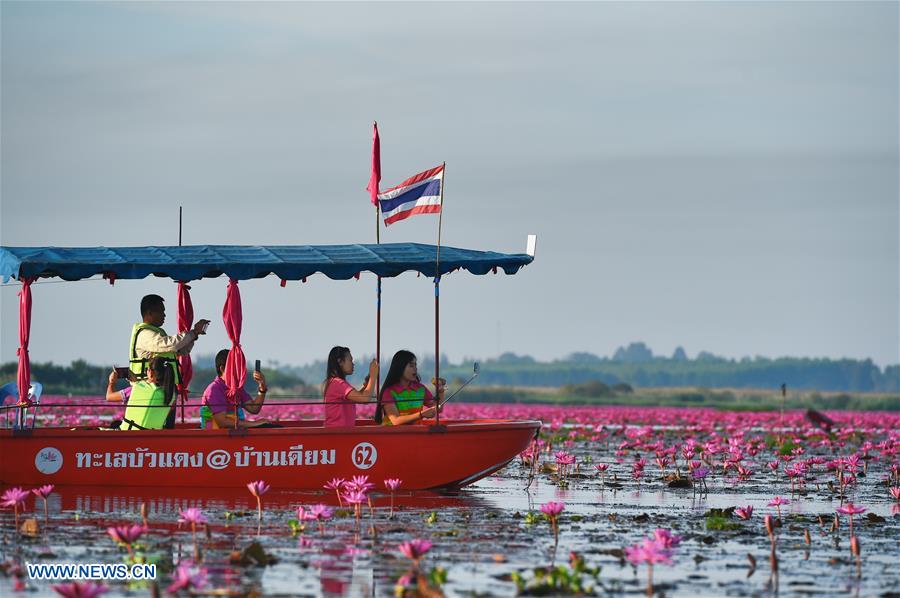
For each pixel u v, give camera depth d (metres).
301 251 51.91
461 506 48.44
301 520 40.84
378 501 49.31
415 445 51.62
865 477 66.81
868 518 45.84
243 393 54.47
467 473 52.19
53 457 50.78
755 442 87.56
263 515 43.91
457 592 30.47
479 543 38.28
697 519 45.38
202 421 53.41
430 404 58.88
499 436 52.47
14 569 32.94
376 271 50.19
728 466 69.62
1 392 54.19
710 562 35.50
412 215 51.88
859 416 167.12
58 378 199.12
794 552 37.69
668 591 31.12
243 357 50.62
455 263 50.97
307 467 51.22
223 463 50.97
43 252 49.94
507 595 30.12
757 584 32.16
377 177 56.34
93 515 43.50
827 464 70.44
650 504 51.03
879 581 32.75
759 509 49.81
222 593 29.91
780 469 70.75
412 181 51.94
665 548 34.19
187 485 51.03
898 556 37.09
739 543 39.38
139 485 50.88
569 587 30.66
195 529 39.19
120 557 34.72
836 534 41.84
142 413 52.06
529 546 37.81
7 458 50.56
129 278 48.81
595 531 41.50
